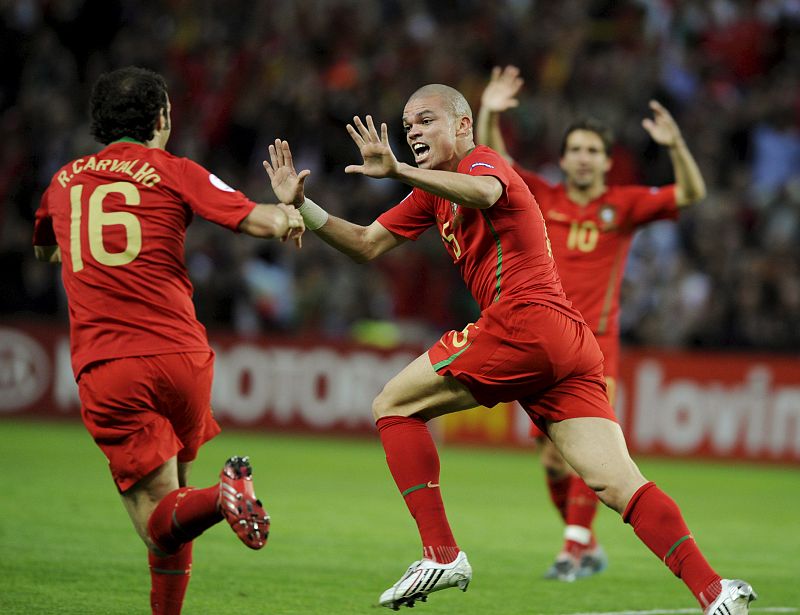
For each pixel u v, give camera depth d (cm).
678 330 5491
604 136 2572
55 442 4584
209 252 5712
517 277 1712
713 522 3338
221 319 5638
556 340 1684
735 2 7144
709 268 5769
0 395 5403
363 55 6762
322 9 6969
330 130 6369
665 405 5066
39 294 5709
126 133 1647
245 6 7138
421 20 7012
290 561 2427
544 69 6694
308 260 5834
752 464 4988
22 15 7094
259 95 6644
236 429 5366
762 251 5809
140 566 2267
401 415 1756
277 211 1552
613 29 6944
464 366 1703
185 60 6919
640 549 2778
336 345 5322
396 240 1880
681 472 4684
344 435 5294
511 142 6247
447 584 1678
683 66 6838
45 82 6900
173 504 1542
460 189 1598
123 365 1567
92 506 3027
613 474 1655
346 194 6166
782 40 6988
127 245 1583
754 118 6562
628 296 5656
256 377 5369
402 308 5844
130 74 1647
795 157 6531
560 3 7062
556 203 2602
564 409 1697
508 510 3391
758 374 5003
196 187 1583
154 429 1577
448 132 1761
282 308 5800
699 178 2550
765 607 2105
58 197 1634
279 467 4216
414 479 1720
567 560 2353
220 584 2164
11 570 2188
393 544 2692
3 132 6581
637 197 2569
